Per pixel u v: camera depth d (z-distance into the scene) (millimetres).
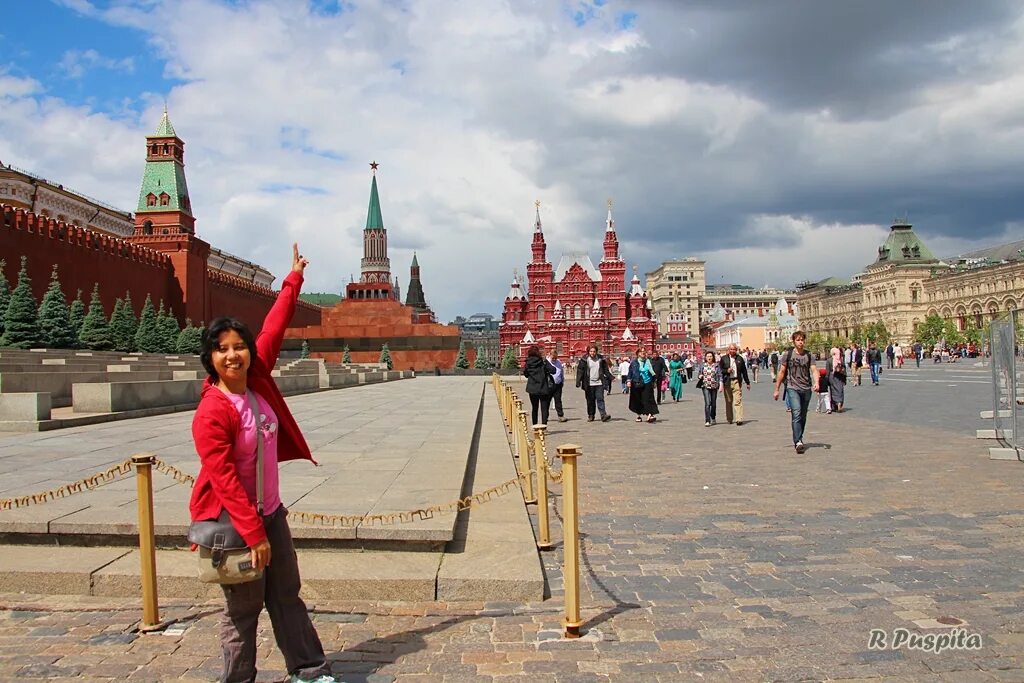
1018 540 6852
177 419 15961
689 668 4336
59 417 14445
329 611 5309
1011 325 11875
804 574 6008
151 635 4852
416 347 76812
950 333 96812
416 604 5469
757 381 45594
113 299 49000
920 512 8047
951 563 6195
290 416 4199
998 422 13695
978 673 4219
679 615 5172
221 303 66188
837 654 4488
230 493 3551
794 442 13109
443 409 19797
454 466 9414
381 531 6145
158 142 64812
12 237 38938
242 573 3605
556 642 4750
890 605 5266
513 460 11539
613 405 27438
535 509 8578
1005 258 114688
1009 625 4875
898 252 130000
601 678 4223
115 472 5723
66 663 4441
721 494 9328
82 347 39062
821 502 8680
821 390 21141
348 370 42562
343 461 9875
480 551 6262
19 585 5605
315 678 3984
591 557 6633
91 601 5461
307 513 5922
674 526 7699
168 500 6973
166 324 48125
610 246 105188
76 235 44844
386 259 111812
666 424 19469
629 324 102875
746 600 5441
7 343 33625
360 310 78562
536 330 104500
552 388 18172
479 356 81625
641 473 11078
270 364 4262
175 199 64062
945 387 30859
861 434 15453
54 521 6184
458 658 4520
